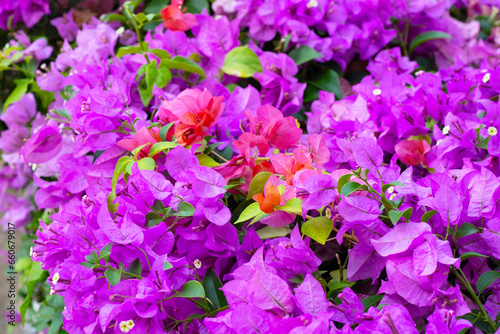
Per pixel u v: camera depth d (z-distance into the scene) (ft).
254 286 2.33
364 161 2.41
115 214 2.46
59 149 2.93
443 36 3.10
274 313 2.33
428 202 2.41
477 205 2.41
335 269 2.63
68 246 2.49
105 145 2.65
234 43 3.08
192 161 2.52
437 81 2.80
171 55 3.08
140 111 2.83
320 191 2.41
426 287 2.35
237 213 2.58
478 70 2.86
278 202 2.43
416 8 3.16
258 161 2.59
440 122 2.74
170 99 2.85
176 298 2.45
